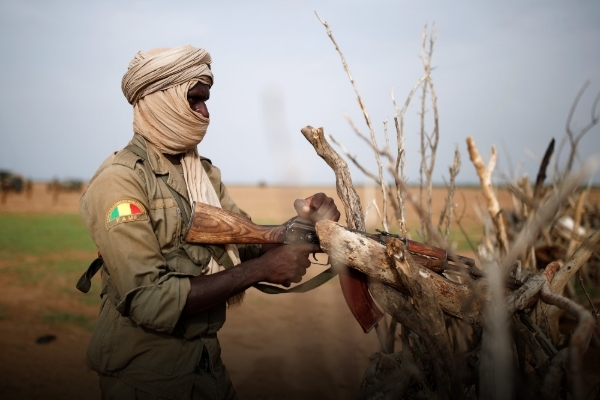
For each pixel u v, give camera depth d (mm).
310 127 2021
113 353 1806
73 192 46344
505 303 1657
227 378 2018
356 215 1936
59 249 11539
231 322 5457
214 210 1864
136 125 1922
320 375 2600
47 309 6035
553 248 4172
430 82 2469
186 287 1695
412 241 1791
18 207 29266
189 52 1866
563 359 1599
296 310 5844
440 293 1728
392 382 1754
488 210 3074
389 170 1270
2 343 4773
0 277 8031
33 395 3646
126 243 1703
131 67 1852
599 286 4789
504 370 1507
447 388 1688
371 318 1853
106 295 1877
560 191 1322
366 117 2029
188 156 2010
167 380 1795
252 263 1808
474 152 3098
